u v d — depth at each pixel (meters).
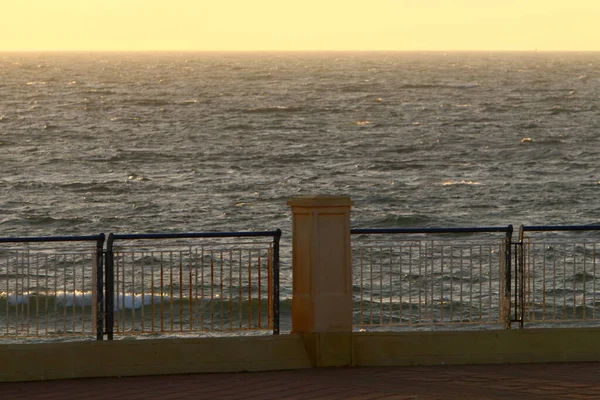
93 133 199.62
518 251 24.67
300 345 22.91
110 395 20.00
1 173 138.50
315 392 19.98
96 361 22.05
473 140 184.50
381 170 142.50
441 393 19.73
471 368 22.62
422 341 23.20
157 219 102.75
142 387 20.78
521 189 123.19
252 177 134.25
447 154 162.38
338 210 22.91
